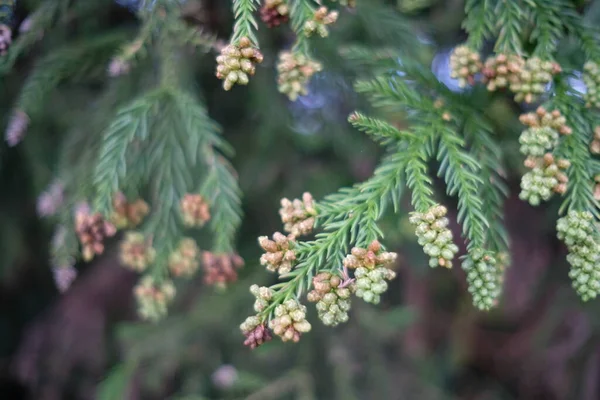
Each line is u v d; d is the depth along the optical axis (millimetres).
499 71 657
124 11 820
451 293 1250
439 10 859
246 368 993
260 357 939
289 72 668
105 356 1140
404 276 1128
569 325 1115
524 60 665
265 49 837
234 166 967
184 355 967
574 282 625
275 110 897
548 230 1051
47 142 988
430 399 1094
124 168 695
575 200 636
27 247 1144
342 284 607
